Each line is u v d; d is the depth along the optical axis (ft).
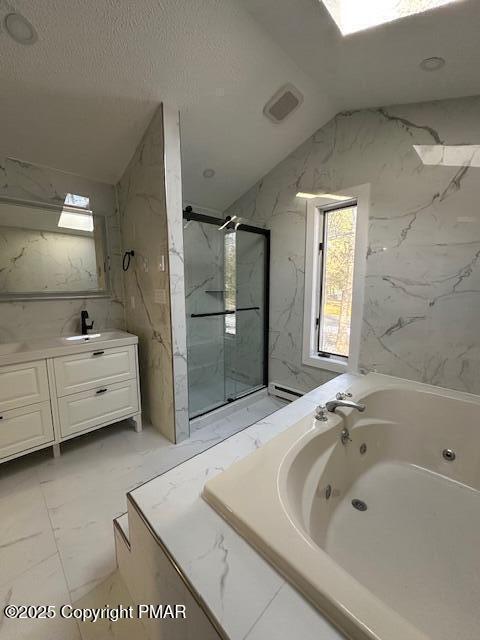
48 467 5.89
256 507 2.90
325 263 7.86
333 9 3.89
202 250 8.52
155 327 6.81
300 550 2.42
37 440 5.73
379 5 3.80
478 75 4.54
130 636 3.16
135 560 3.23
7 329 6.41
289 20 4.17
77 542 4.25
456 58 4.25
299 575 2.24
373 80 5.22
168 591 2.61
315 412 4.86
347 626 1.95
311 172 7.47
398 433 5.78
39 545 4.19
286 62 5.18
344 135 6.74
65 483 5.45
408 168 5.90
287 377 8.89
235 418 8.02
